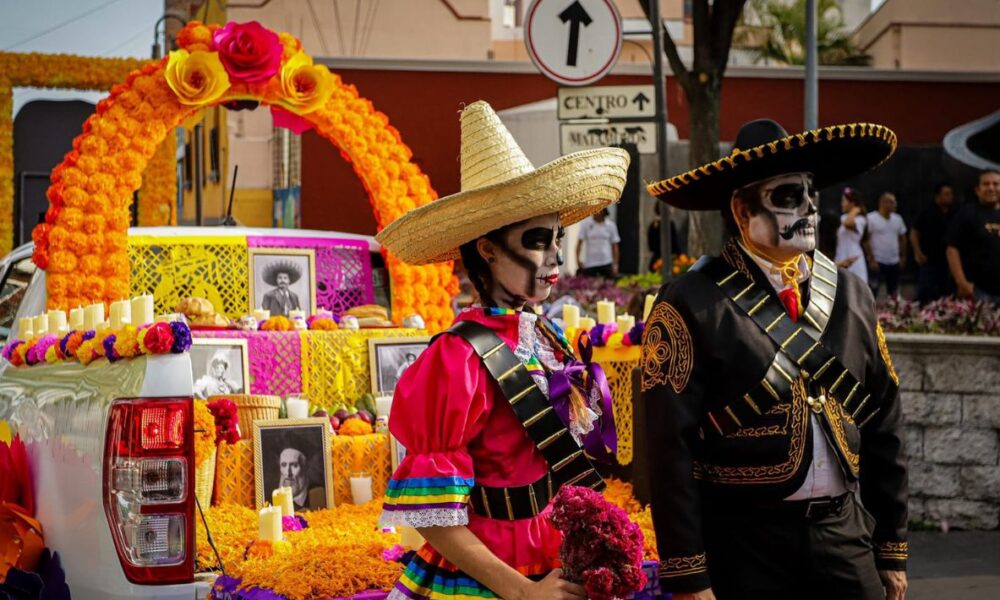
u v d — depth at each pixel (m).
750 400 3.21
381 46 20.89
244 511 4.00
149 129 5.45
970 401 7.75
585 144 8.58
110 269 5.19
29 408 4.17
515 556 2.62
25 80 16.53
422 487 2.52
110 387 3.37
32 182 18.02
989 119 16.20
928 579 6.56
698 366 3.23
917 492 7.79
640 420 4.15
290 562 3.29
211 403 4.01
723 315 3.25
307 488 4.27
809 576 3.20
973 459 7.76
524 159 2.88
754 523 3.22
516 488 2.64
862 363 3.34
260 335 4.73
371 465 4.41
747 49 24.75
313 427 4.31
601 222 15.49
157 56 17.14
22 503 4.09
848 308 3.36
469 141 2.88
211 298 5.32
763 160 3.23
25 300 5.39
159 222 16.64
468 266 2.87
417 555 2.73
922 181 16.22
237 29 5.63
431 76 17.14
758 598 3.20
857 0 27.62
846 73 18.09
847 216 14.32
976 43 22.31
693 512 3.16
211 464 4.07
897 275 14.66
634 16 23.31
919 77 18.20
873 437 3.47
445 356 2.62
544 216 2.78
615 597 2.34
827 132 3.14
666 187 3.47
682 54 23.36
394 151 6.27
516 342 2.73
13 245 17.78
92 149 5.31
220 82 5.57
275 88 5.86
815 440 3.22
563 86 8.58
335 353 4.86
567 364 2.79
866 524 3.35
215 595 3.26
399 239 2.88
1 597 3.73
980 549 7.27
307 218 16.59
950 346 7.71
